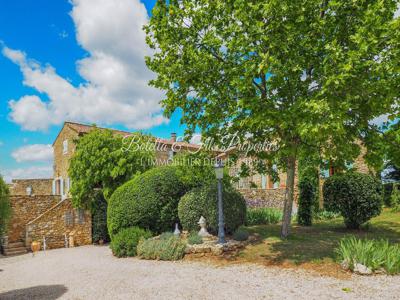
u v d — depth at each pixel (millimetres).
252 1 7895
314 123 6738
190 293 6344
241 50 8250
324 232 11617
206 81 9141
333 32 8422
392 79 7359
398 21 6430
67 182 24672
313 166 13273
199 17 9211
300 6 7742
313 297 5664
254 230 12117
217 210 10891
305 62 8492
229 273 7652
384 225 12750
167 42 9109
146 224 12914
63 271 9562
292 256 8375
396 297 5469
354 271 6906
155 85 9391
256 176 22641
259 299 5738
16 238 17766
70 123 25188
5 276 10148
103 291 6918
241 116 8906
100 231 18312
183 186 13219
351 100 7703
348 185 11492
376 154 9312
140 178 13375
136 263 9797
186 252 9898
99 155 17375
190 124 10352
